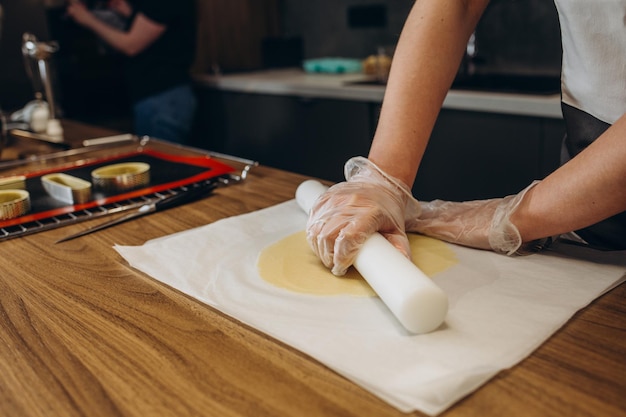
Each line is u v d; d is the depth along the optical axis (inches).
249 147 110.4
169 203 38.1
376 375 19.1
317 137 97.1
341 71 108.4
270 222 34.3
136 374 20.1
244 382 19.4
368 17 111.7
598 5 29.0
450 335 21.4
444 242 30.5
